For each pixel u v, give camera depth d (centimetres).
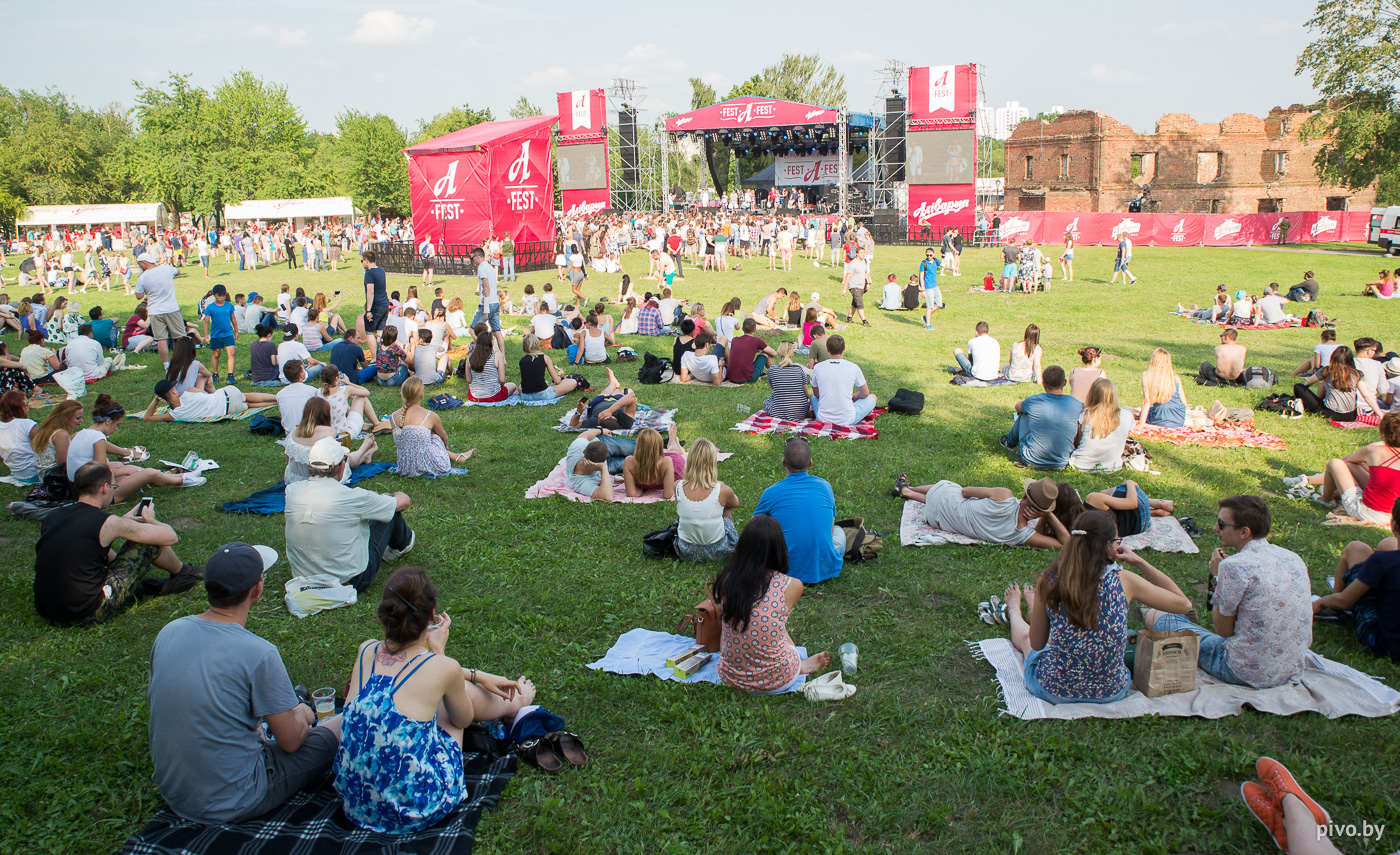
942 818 387
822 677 488
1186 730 440
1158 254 3856
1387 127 3941
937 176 4122
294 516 603
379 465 916
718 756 433
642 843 375
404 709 368
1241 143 5319
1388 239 3678
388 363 1380
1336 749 424
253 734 377
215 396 1127
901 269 3228
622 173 4994
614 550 700
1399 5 3919
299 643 550
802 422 1082
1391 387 1085
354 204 6550
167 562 622
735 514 777
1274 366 1464
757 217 4753
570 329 1753
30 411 1178
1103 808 392
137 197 8094
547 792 409
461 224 3050
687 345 1348
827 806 400
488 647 546
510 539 726
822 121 4531
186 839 358
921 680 503
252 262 3575
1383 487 707
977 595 605
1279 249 4081
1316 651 517
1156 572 539
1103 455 875
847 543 664
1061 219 4325
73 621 570
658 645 541
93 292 2866
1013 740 438
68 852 372
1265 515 470
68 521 571
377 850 356
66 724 469
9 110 8812
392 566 673
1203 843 371
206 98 6506
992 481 857
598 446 793
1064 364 1502
